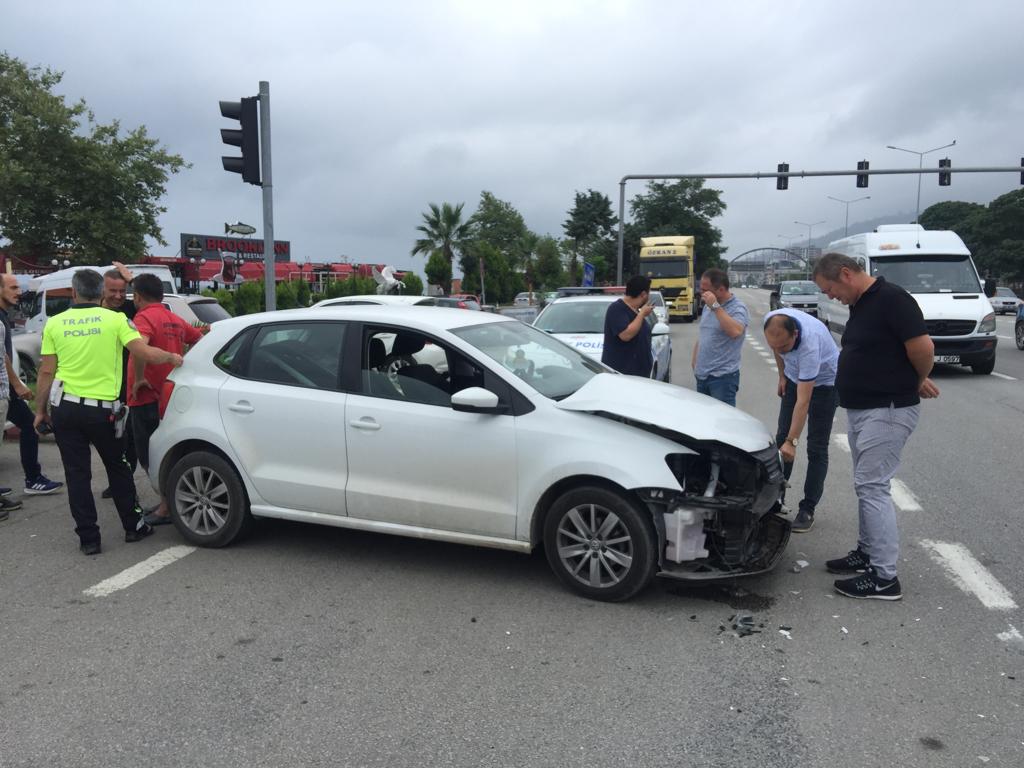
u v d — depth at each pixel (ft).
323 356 17.03
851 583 15.08
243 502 17.75
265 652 13.15
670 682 12.00
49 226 88.89
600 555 14.90
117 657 13.05
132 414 19.83
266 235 33.86
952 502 21.29
